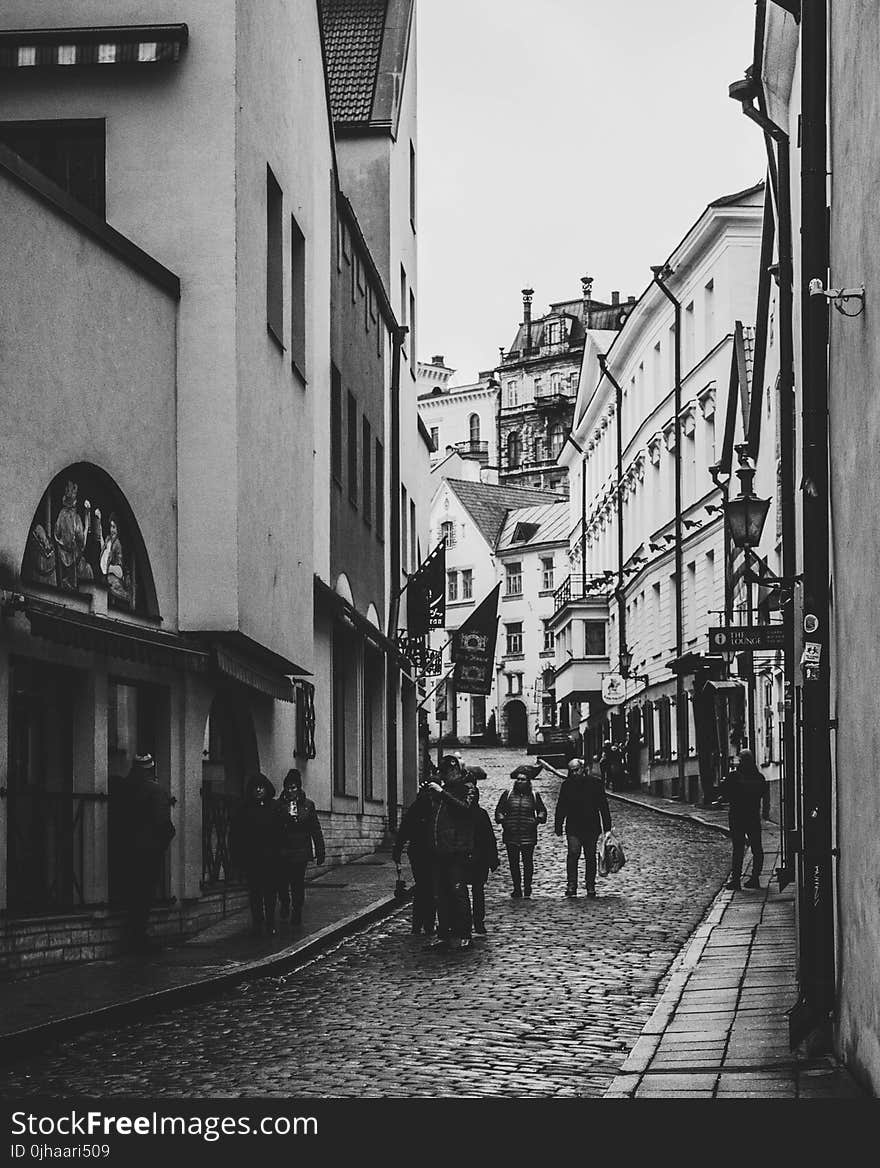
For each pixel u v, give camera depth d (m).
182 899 19.42
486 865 20.12
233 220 20.20
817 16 11.24
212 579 19.98
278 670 24.78
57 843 16.52
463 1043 12.39
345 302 32.38
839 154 10.80
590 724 78.25
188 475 20.09
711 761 45.91
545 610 108.19
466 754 93.38
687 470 51.41
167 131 20.25
